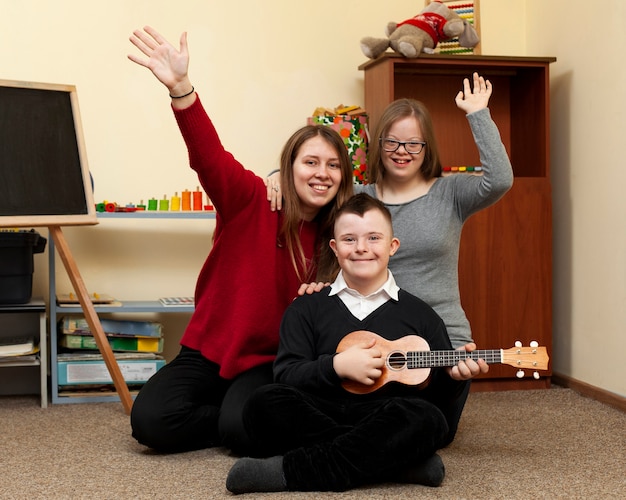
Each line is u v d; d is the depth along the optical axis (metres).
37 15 2.94
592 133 2.84
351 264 1.85
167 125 3.06
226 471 1.89
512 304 2.95
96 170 3.01
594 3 2.81
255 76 3.12
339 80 3.18
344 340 1.81
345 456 1.68
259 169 3.13
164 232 3.08
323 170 1.99
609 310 2.74
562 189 3.04
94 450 2.10
